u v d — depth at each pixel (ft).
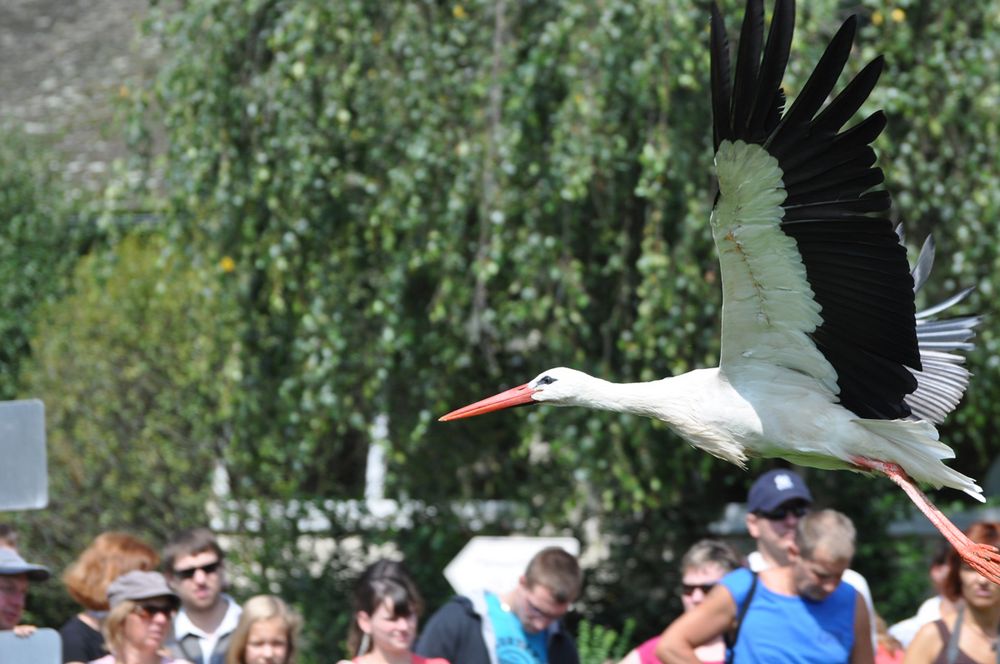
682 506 51.60
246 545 49.96
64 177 62.23
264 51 44.45
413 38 42.57
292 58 42.14
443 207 42.98
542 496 49.96
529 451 47.67
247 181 43.65
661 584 51.80
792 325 21.86
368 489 53.88
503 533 51.90
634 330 42.29
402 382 47.11
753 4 19.53
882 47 42.45
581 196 40.47
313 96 42.98
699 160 42.52
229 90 43.47
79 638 26.05
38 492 23.13
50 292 56.29
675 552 51.75
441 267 43.47
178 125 44.16
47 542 50.85
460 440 49.57
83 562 26.66
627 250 43.70
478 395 48.34
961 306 43.62
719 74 19.71
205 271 44.04
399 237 44.39
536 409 44.91
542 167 42.50
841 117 19.56
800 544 24.64
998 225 42.88
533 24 43.55
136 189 45.50
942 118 42.24
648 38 40.42
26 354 56.75
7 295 56.29
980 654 25.50
